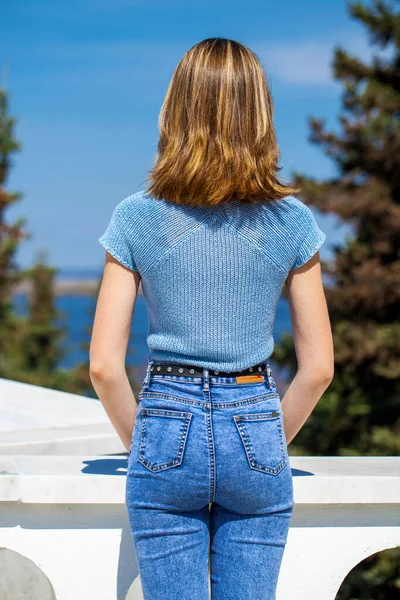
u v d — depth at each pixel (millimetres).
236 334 1728
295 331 1840
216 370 1711
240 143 1704
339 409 12906
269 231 1742
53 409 3695
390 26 13625
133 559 2061
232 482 1662
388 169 13273
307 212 1801
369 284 12383
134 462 1700
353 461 2361
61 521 2049
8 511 2037
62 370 18906
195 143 1693
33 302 19656
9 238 15812
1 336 17750
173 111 1738
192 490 1665
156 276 1730
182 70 1741
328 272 13148
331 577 2145
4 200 15297
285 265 1763
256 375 1744
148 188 1765
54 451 2963
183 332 1727
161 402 1696
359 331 12398
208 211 1724
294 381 1854
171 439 1661
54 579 2045
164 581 1695
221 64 1715
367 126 13469
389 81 14047
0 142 15367
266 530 1723
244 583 1704
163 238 1720
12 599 2068
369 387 13047
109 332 1758
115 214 1779
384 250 12641
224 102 1697
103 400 1816
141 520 1696
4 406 3719
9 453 2863
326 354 1811
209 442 1654
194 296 1721
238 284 1722
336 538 2146
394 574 10023
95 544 2055
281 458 1708
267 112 1748
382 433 12156
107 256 1790
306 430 13250
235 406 1689
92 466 2143
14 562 2070
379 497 2078
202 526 1740
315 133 13656
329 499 2066
